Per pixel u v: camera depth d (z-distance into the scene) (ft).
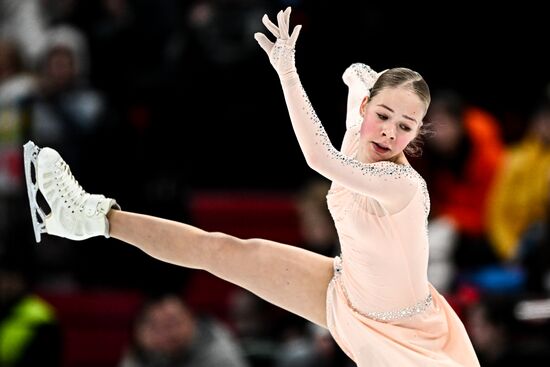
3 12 102.83
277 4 98.84
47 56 93.45
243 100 99.96
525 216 88.02
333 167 45.44
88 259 93.91
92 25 101.65
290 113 45.70
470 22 102.94
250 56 99.04
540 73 103.35
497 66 103.30
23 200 90.63
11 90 93.56
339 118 96.58
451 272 83.66
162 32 100.83
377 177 45.85
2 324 76.18
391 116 46.44
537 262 81.05
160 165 95.25
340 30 97.55
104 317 91.61
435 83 101.81
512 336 75.51
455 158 88.12
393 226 46.93
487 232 88.17
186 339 71.87
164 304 71.87
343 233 48.34
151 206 90.07
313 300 50.14
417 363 47.96
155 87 98.99
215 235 50.60
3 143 92.43
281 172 102.12
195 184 101.14
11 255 89.45
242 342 82.99
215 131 100.12
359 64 51.83
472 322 74.28
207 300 95.04
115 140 93.30
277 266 50.24
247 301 86.38
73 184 51.67
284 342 82.99
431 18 100.99
